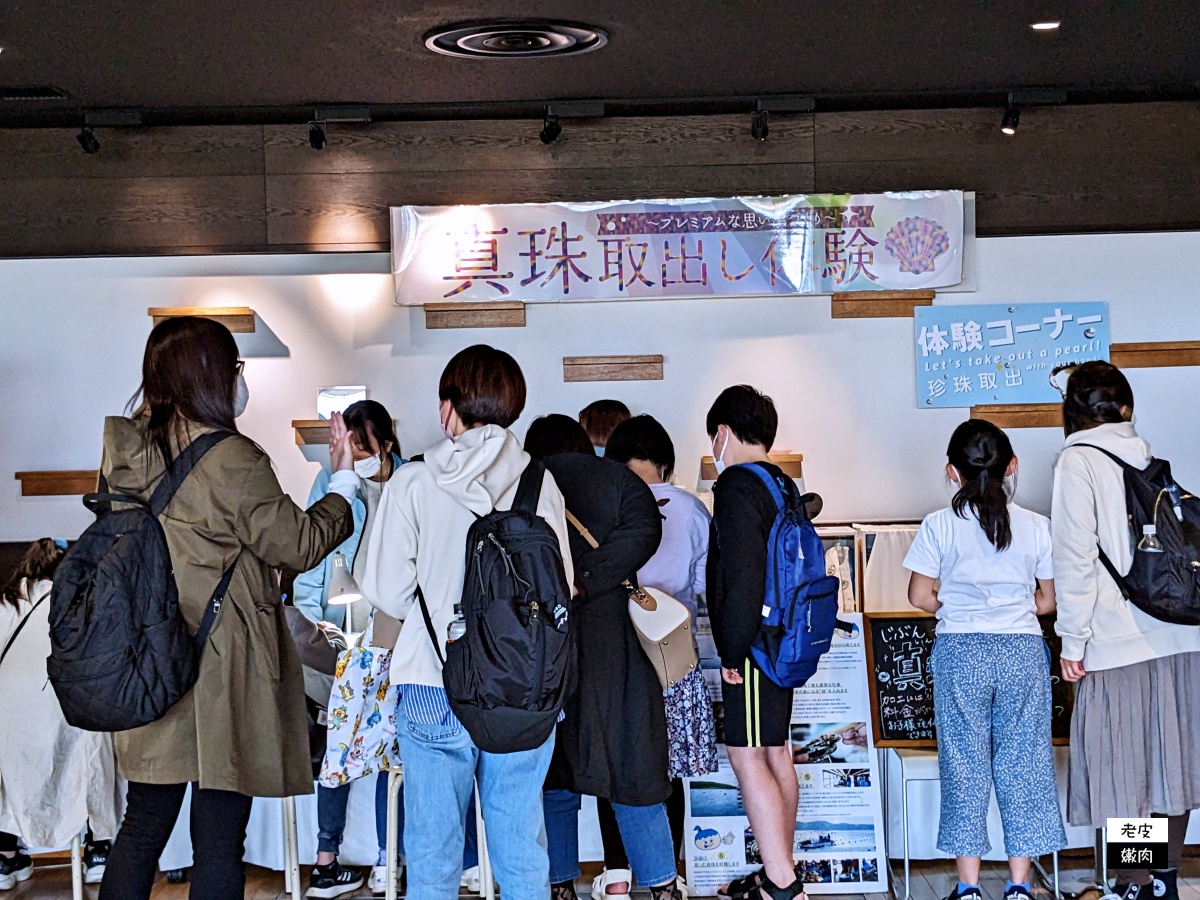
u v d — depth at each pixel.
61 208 4.35
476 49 3.57
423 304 4.33
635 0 3.18
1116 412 3.29
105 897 2.42
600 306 4.39
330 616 3.65
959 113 4.38
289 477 4.37
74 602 2.36
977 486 3.24
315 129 4.20
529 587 2.45
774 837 3.18
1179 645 3.22
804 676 3.13
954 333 4.38
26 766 3.36
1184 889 3.67
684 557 3.39
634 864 3.10
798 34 3.51
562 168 4.37
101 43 3.43
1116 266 4.39
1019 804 3.23
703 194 4.38
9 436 4.36
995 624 3.23
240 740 2.47
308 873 3.96
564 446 3.15
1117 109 4.37
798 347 4.39
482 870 3.30
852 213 4.34
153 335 2.53
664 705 3.02
